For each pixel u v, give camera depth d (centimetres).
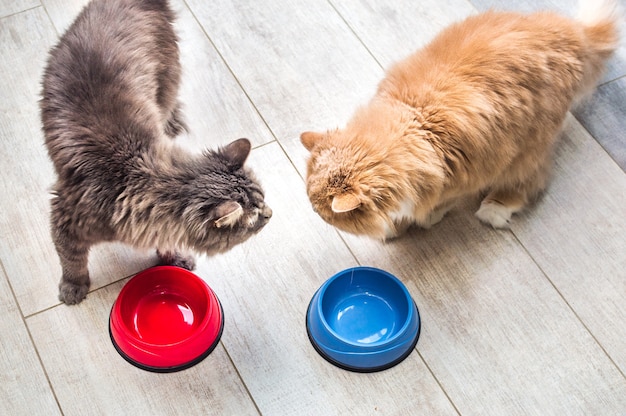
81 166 158
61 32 192
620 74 192
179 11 195
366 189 157
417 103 162
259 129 186
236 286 174
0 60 189
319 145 163
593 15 175
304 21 196
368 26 196
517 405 167
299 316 173
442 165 162
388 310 174
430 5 197
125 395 166
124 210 157
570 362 170
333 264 177
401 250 178
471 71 163
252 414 166
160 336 170
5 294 171
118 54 164
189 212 157
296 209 180
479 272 177
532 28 167
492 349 171
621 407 167
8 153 181
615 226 180
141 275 169
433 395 168
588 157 185
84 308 171
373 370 168
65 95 161
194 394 167
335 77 191
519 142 168
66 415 164
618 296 175
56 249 165
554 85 167
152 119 163
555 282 176
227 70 191
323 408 167
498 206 178
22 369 167
